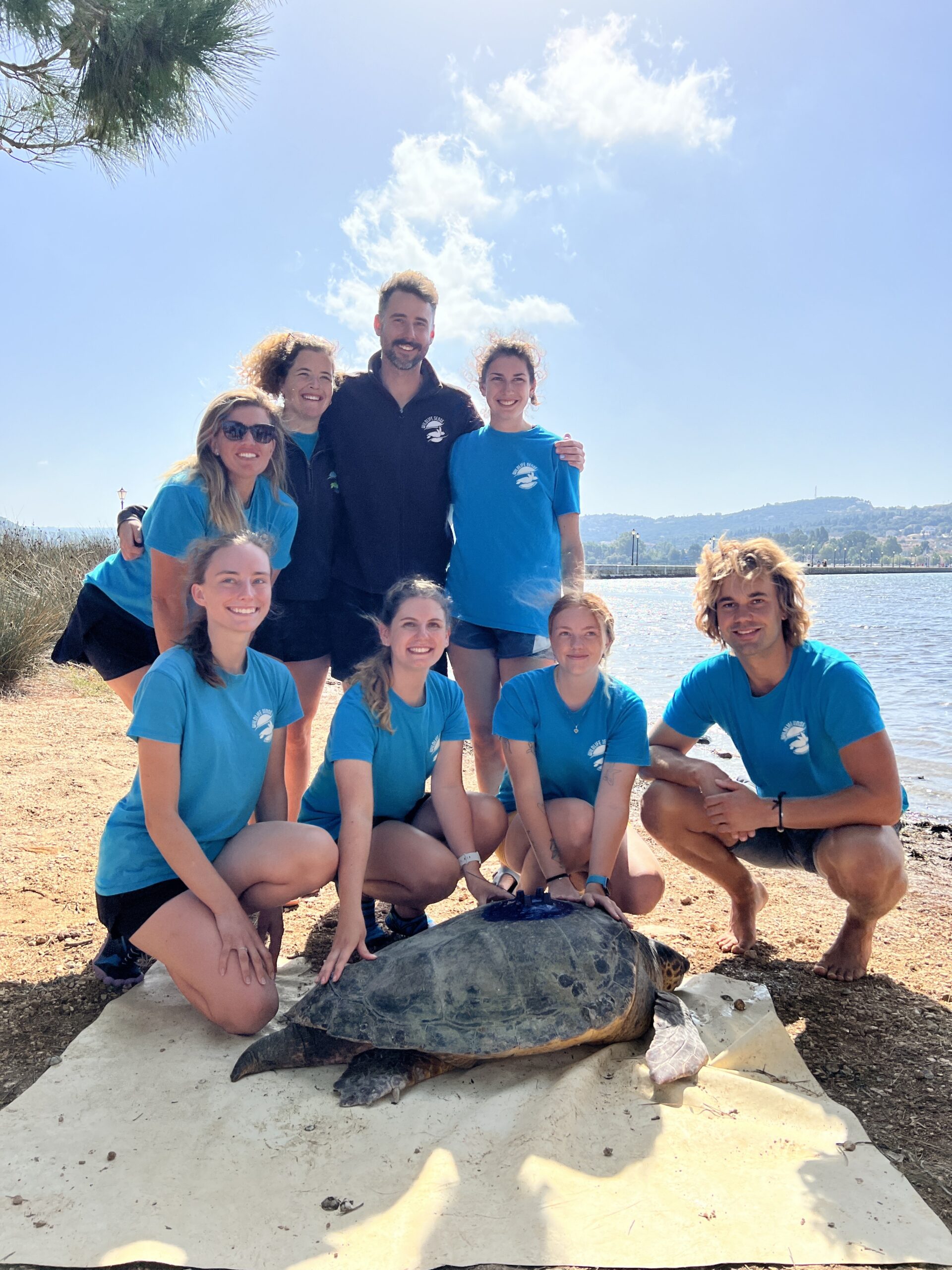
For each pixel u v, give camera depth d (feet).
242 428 11.96
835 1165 7.89
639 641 59.67
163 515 11.98
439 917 13.65
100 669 13.69
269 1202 7.29
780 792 12.53
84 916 13.20
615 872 12.52
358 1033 9.04
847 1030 10.62
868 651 53.26
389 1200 7.32
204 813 10.59
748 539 11.92
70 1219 7.05
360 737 11.39
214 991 9.72
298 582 14.93
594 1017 9.41
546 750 12.46
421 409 15.64
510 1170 7.60
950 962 12.52
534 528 15.39
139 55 20.80
